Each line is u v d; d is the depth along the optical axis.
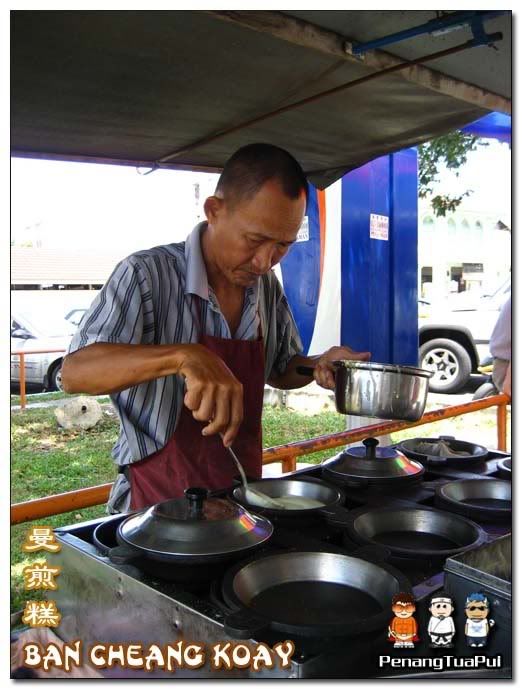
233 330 1.80
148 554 1.05
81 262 13.45
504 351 3.03
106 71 1.65
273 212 1.42
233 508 1.20
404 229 4.29
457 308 8.21
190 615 0.94
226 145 2.37
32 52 1.52
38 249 13.52
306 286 4.79
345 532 1.31
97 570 1.11
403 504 1.48
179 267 1.67
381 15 1.38
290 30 1.37
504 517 1.41
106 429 6.84
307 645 0.87
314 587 1.09
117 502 1.64
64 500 1.51
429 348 8.01
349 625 0.88
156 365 1.21
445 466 1.84
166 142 2.32
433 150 8.07
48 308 8.94
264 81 1.75
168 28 1.41
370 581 1.07
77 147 2.36
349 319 4.17
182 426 1.60
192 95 1.85
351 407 1.53
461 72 1.73
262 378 1.74
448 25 1.35
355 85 1.76
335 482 1.64
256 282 1.81
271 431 6.27
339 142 2.36
